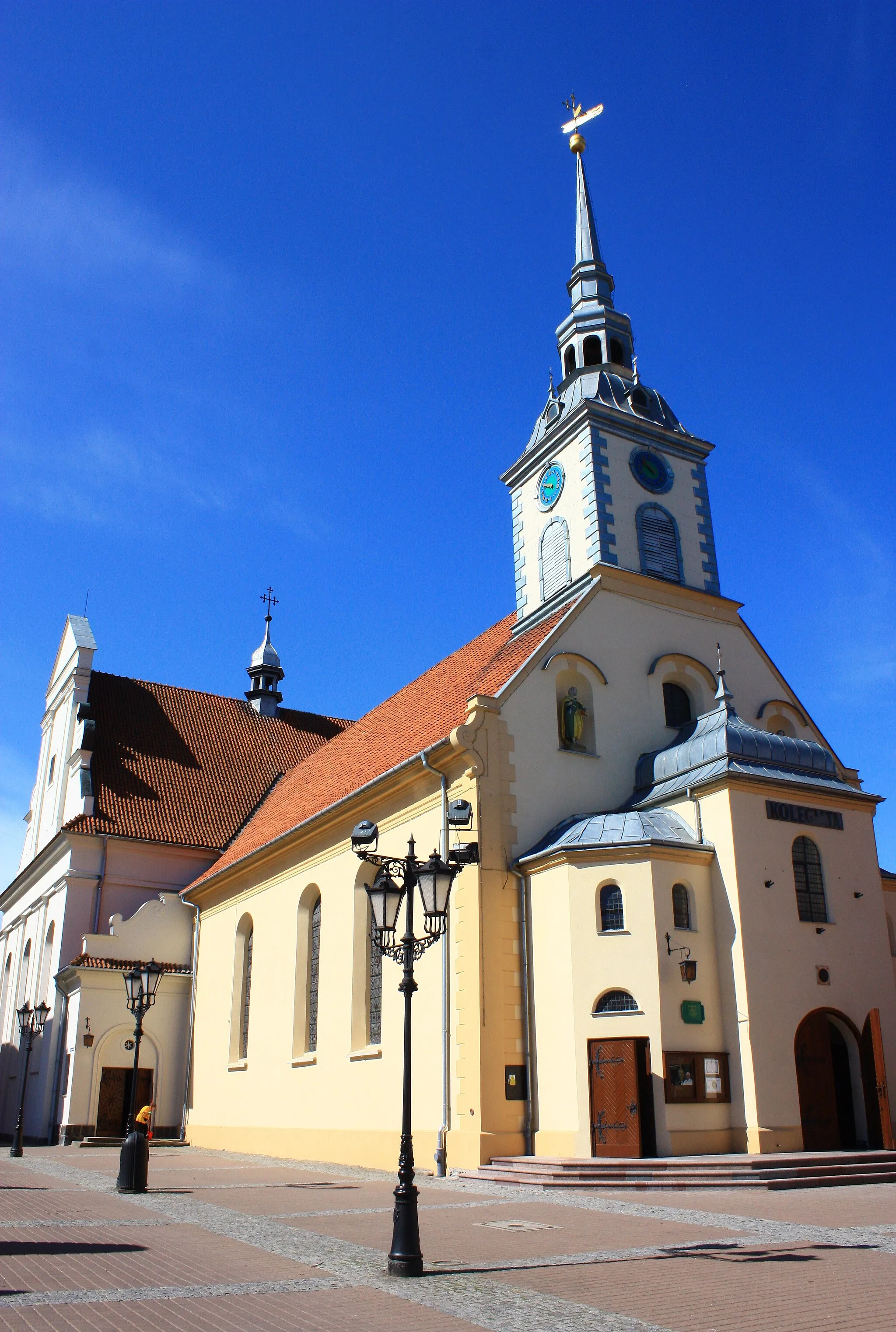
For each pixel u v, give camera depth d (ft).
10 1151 109.70
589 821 79.00
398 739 105.19
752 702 99.96
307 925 105.29
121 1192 64.08
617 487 100.73
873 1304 32.27
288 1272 37.81
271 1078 105.60
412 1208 38.14
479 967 75.15
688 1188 60.29
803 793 79.25
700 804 78.59
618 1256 40.19
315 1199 61.05
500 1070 73.67
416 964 82.84
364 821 51.52
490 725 82.23
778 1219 48.73
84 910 132.46
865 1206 52.80
